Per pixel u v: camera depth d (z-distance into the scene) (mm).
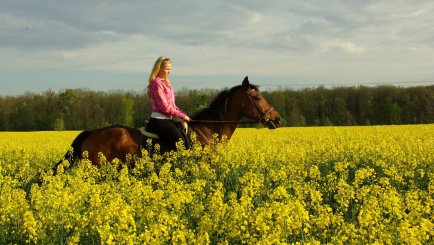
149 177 8875
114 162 9203
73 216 6172
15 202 6438
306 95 81188
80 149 9883
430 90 80062
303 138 22297
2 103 78375
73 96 76688
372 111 79188
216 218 5832
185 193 6777
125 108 65375
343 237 5473
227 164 10117
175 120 9836
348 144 15312
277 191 6906
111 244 5109
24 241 5840
